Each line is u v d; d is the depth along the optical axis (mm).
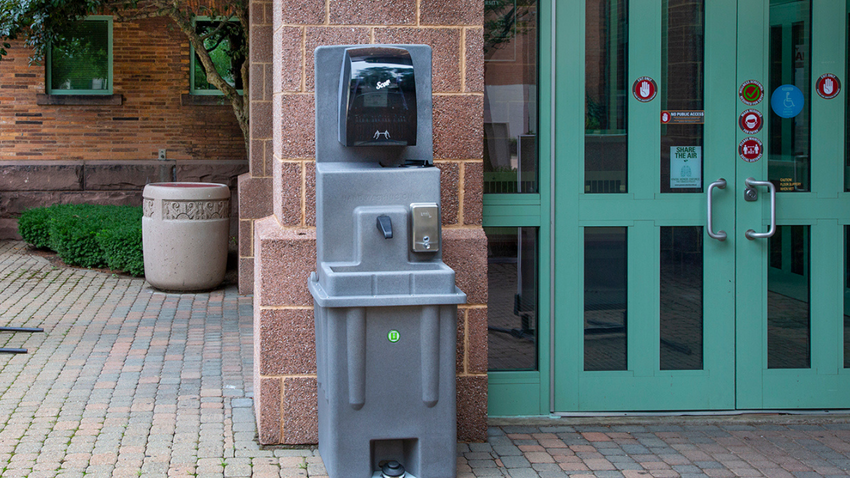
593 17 4547
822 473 3861
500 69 4543
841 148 4691
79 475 3598
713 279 4660
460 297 3438
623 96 4586
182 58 12172
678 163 4629
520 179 4578
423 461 3535
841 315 4734
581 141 4559
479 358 4172
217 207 8328
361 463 3500
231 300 8055
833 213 4703
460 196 4176
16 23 8523
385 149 3822
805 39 4664
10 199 11617
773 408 4742
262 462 3811
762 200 4660
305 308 3963
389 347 3459
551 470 3844
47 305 7578
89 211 10516
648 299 4633
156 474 3629
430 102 3846
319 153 3773
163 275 8195
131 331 6629
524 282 4609
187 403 4719
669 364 4688
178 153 12273
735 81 4625
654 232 4621
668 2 4586
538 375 4613
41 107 11938
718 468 3906
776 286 4707
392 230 3486
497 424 4520
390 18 4020
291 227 4031
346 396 3457
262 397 3986
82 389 4969
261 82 8164
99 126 12078
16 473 3602
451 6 4059
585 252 4609
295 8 3947
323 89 3754
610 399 4660
